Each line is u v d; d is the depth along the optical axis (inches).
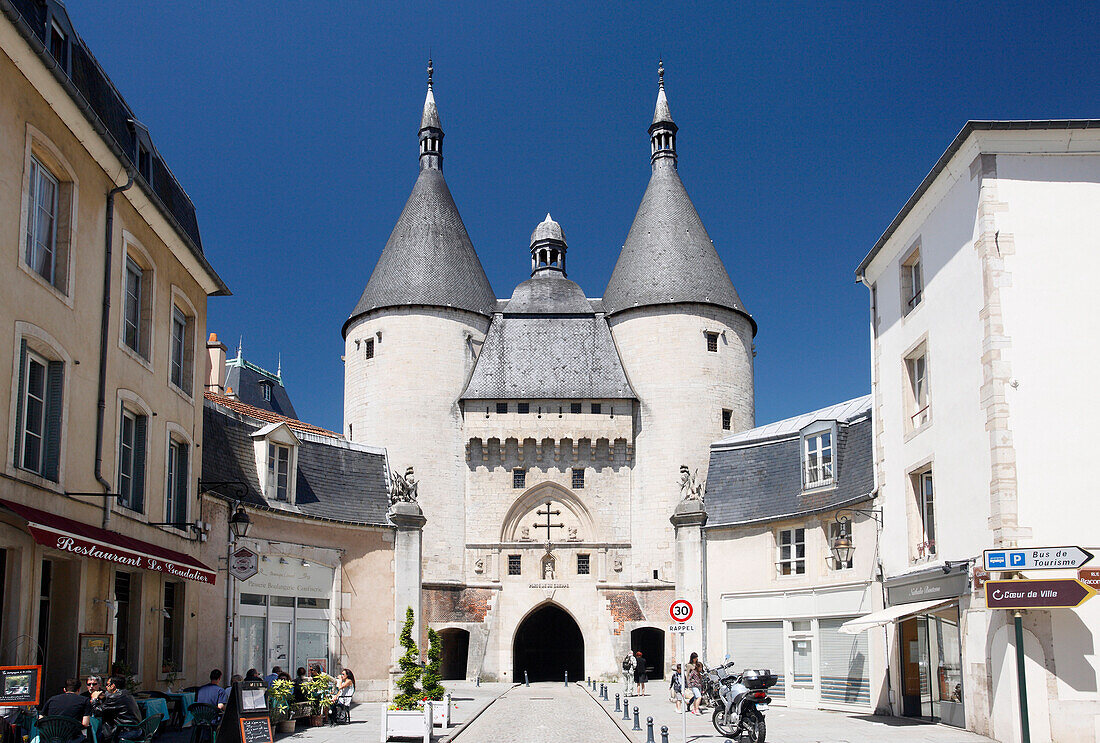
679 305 1875.0
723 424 1850.4
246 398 2385.6
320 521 1064.2
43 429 605.0
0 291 538.0
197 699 660.7
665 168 2042.3
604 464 1852.9
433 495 1822.1
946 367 784.3
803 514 1113.4
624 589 1752.0
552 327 1947.6
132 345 762.2
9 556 560.7
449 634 1802.4
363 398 1899.6
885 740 700.0
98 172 677.9
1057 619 648.4
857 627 827.4
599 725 879.1
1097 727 632.4
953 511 765.3
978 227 725.3
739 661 1176.8
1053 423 689.6
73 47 650.2
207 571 767.7
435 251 1957.4
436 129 2106.3
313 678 856.3
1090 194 721.6
